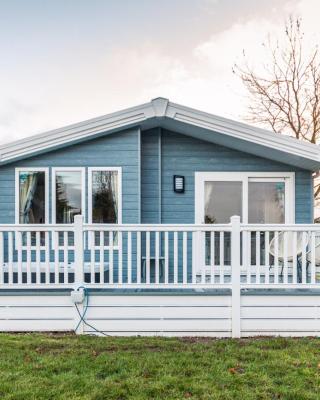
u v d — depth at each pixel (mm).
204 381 3404
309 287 4934
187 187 7105
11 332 4977
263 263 6777
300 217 7027
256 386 3314
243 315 4953
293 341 4637
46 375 3527
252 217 7039
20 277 4992
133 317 4961
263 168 7059
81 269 4941
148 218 7059
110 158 6617
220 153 7105
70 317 4992
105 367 3703
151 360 3902
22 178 6668
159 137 7074
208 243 6820
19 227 4980
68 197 6629
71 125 6242
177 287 4934
